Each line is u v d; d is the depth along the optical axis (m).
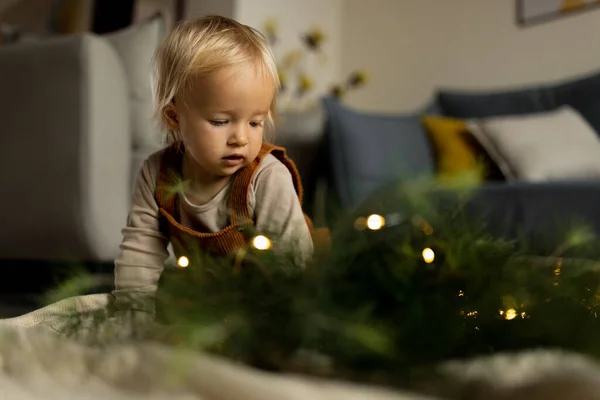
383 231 0.48
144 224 0.85
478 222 0.52
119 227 1.66
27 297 1.62
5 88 1.66
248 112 0.72
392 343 0.36
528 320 0.44
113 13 2.81
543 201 1.48
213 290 0.43
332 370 0.37
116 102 1.68
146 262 0.84
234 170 0.75
